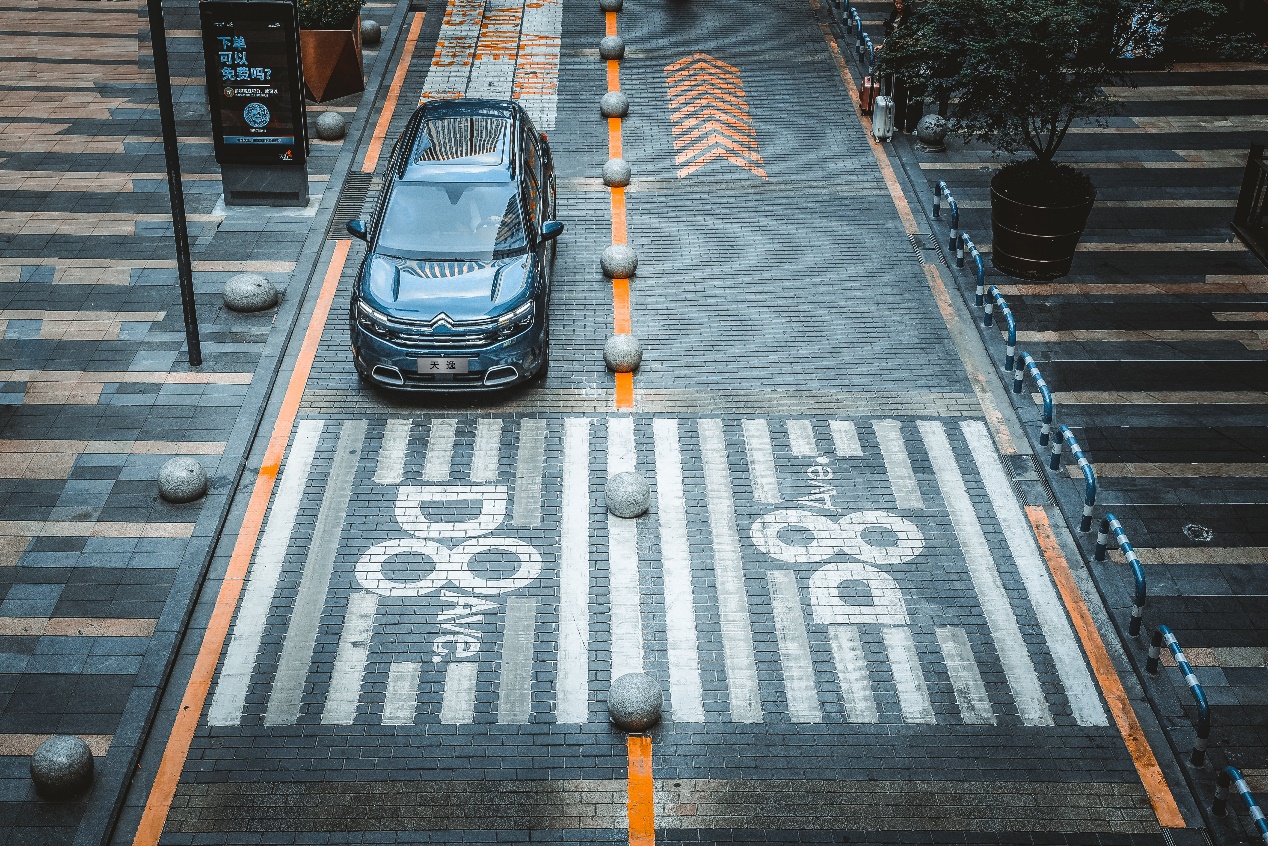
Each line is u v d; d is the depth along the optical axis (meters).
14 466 13.61
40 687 11.16
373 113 21.45
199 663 11.55
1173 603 12.38
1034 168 17.36
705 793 10.50
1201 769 10.70
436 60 23.42
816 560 12.85
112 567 12.43
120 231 17.86
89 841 9.89
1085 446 14.46
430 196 15.73
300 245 17.72
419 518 13.23
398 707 11.16
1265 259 18.00
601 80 22.86
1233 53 17.81
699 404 14.98
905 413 14.93
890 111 20.77
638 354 15.45
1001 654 11.88
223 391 14.89
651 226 18.59
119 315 16.09
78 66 22.92
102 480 13.50
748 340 16.14
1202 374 15.72
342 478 13.73
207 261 17.27
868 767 10.77
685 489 13.70
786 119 21.75
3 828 9.97
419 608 12.16
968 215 19.05
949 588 12.58
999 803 10.48
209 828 10.09
